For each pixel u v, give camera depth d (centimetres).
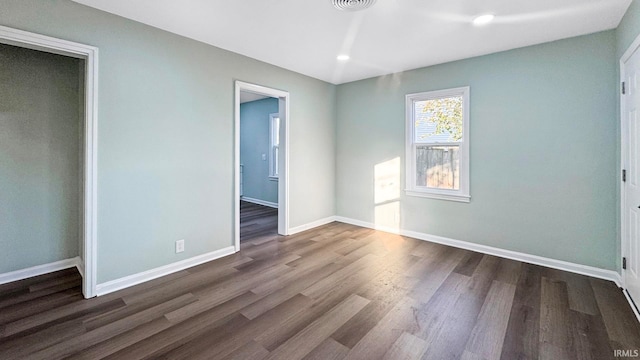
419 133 407
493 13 244
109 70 244
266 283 267
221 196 333
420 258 330
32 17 208
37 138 285
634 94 223
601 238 279
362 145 464
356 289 255
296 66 391
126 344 180
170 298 238
